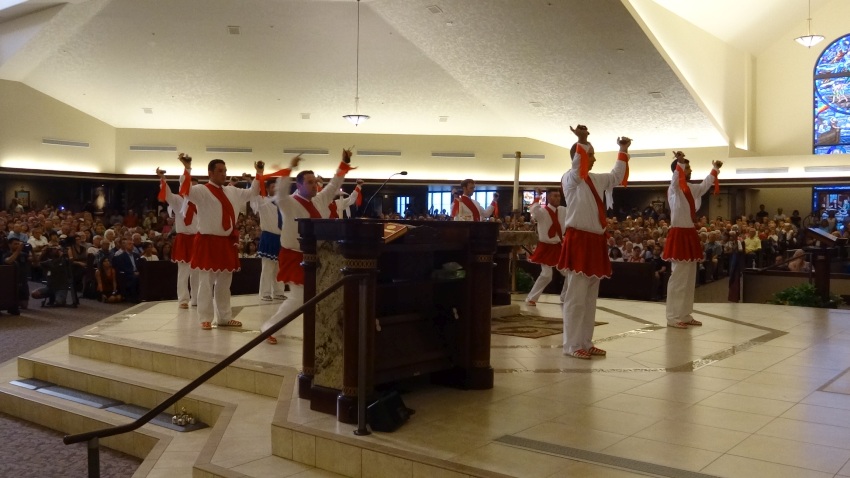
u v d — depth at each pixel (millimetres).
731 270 14336
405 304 4672
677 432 3838
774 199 21625
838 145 20656
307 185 6273
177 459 4465
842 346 6555
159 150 21359
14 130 19266
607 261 5941
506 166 21766
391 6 15484
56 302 11758
